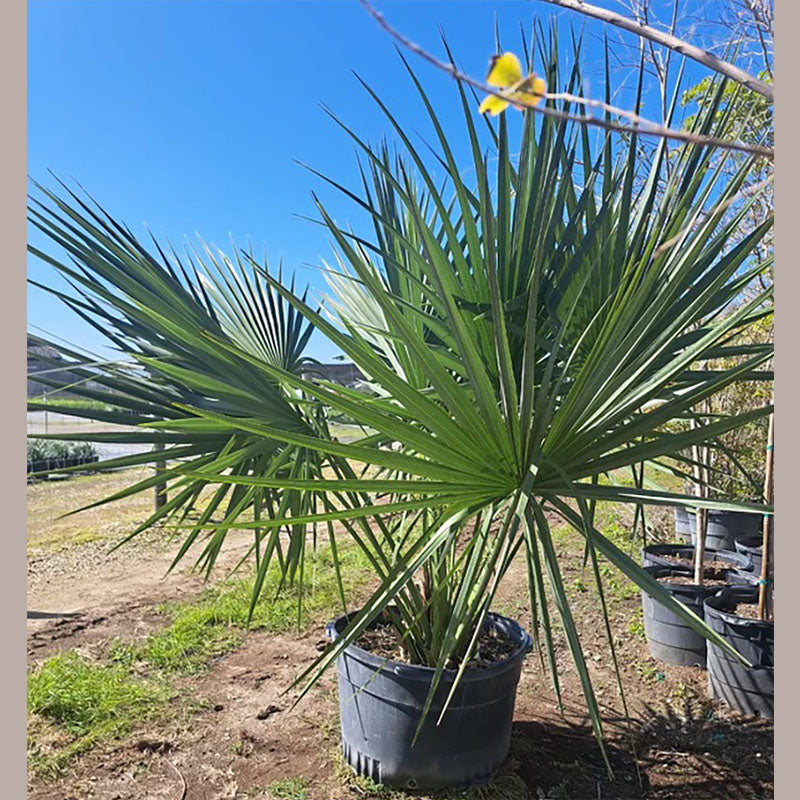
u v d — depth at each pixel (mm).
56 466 10227
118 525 7164
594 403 1656
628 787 2512
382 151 2744
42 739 2816
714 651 3129
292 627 4117
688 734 2865
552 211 2041
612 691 3270
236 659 3670
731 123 1764
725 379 1610
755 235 1704
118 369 1933
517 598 4602
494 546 1562
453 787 2414
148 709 3086
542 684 3363
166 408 1966
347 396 1789
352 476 2391
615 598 4547
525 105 510
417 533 3867
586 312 2123
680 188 1868
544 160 2016
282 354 2945
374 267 2557
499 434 1601
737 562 4125
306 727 2947
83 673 3305
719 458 4547
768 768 2592
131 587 4883
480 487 1695
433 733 2379
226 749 2785
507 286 2076
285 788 2490
